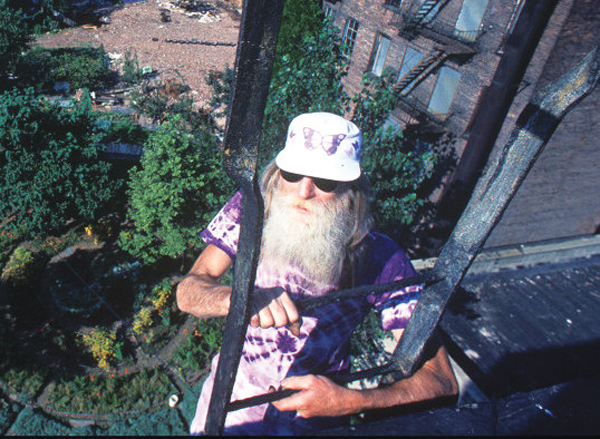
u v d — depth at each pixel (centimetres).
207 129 2072
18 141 2361
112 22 5638
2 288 2308
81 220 2739
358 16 2238
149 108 3622
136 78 4191
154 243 2469
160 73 4631
